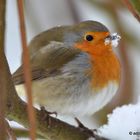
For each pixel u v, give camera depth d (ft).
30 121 8.48
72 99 10.35
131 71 10.53
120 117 10.10
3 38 9.78
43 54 10.41
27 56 8.64
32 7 10.64
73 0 10.69
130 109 10.11
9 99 10.05
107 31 10.40
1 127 8.89
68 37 10.43
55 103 10.36
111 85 10.37
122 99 10.50
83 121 10.50
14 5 10.76
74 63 10.37
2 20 9.78
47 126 10.16
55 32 10.46
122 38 10.60
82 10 10.69
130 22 10.67
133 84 10.52
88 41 10.39
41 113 10.16
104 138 10.10
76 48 10.41
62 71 10.37
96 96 10.36
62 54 10.40
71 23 10.68
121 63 10.55
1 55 9.73
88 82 10.36
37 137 10.18
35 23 10.63
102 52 10.38
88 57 10.37
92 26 10.40
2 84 9.05
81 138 10.18
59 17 10.68
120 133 10.09
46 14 10.68
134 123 10.08
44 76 10.37
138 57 10.60
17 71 10.36
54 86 10.36
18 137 10.24
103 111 10.50
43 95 10.36
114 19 10.64
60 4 10.69
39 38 10.48
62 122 10.18
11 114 10.07
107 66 10.37
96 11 10.68
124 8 10.68
